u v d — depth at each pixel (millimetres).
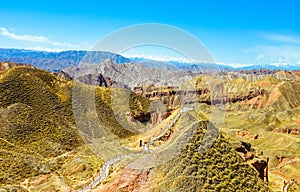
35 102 88938
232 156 39344
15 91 90562
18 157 62094
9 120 78375
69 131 80188
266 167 51625
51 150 70250
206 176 32469
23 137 74562
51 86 99000
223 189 32750
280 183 77688
